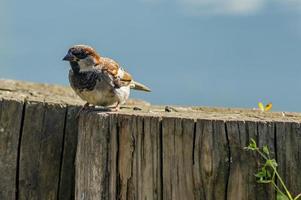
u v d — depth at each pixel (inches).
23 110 370.6
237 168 328.5
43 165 370.6
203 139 328.2
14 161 368.5
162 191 332.5
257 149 326.3
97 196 345.7
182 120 330.3
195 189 329.1
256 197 329.4
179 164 330.0
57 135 372.5
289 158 331.3
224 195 328.5
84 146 353.1
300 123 331.9
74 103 394.9
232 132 328.8
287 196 327.0
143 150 335.0
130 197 337.7
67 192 372.2
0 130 367.9
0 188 366.6
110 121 343.0
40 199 370.0
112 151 342.3
